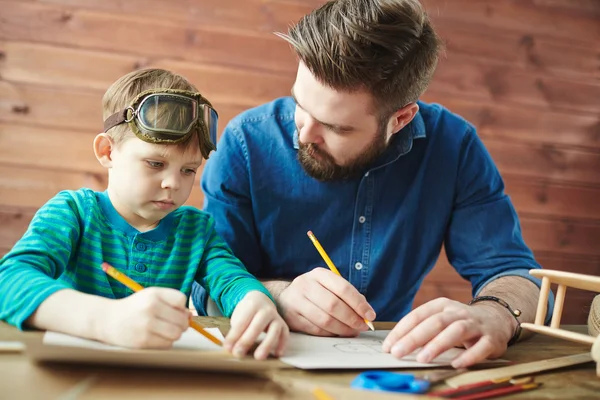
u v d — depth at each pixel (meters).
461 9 2.46
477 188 1.33
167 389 0.58
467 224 1.33
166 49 2.16
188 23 2.19
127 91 1.02
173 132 0.94
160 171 0.97
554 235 2.60
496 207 1.33
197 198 2.25
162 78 1.05
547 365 0.78
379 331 1.02
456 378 0.70
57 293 0.77
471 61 2.47
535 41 2.56
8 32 2.02
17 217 2.04
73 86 2.08
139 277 1.02
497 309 0.98
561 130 2.60
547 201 2.59
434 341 0.78
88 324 0.72
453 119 1.37
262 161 1.30
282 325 0.78
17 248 0.89
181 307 0.74
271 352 0.76
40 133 2.05
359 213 1.31
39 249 0.89
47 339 0.71
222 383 0.61
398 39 0.99
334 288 0.95
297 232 1.32
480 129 2.50
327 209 1.30
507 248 1.29
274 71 2.27
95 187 2.10
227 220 1.29
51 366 0.61
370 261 1.32
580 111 2.62
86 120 2.09
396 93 1.04
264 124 1.32
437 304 0.86
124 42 2.12
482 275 1.27
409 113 1.14
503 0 2.51
